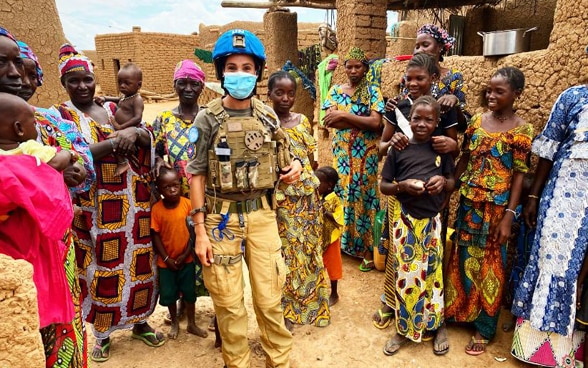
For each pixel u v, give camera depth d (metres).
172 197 2.76
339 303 3.50
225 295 2.27
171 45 23.45
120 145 2.46
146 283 2.85
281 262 2.42
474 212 2.79
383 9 4.93
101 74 24.62
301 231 2.93
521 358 2.65
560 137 2.49
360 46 4.91
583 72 2.75
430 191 2.55
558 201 2.43
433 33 3.13
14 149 1.39
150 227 2.82
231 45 2.04
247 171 2.17
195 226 2.27
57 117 2.12
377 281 3.86
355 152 3.87
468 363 2.74
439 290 2.79
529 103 3.14
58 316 1.57
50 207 1.38
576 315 2.46
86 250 2.66
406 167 2.67
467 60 3.63
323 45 7.32
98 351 2.83
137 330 3.02
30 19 4.31
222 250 2.27
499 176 2.68
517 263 3.11
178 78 2.87
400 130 2.97
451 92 3.03
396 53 8.76
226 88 2.08
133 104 2.82
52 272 1.54
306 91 8.10
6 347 1.23
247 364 2.42
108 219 2.62
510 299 3.24
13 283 1.21
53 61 4.55
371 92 3.64
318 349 2.93
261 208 2.35
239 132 2.15
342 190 4.05
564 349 2.53
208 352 2.92
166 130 2.96
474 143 2.75
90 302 2.73
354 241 4.10
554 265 2.44
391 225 2.89
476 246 2.82
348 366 2.75
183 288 2.94
